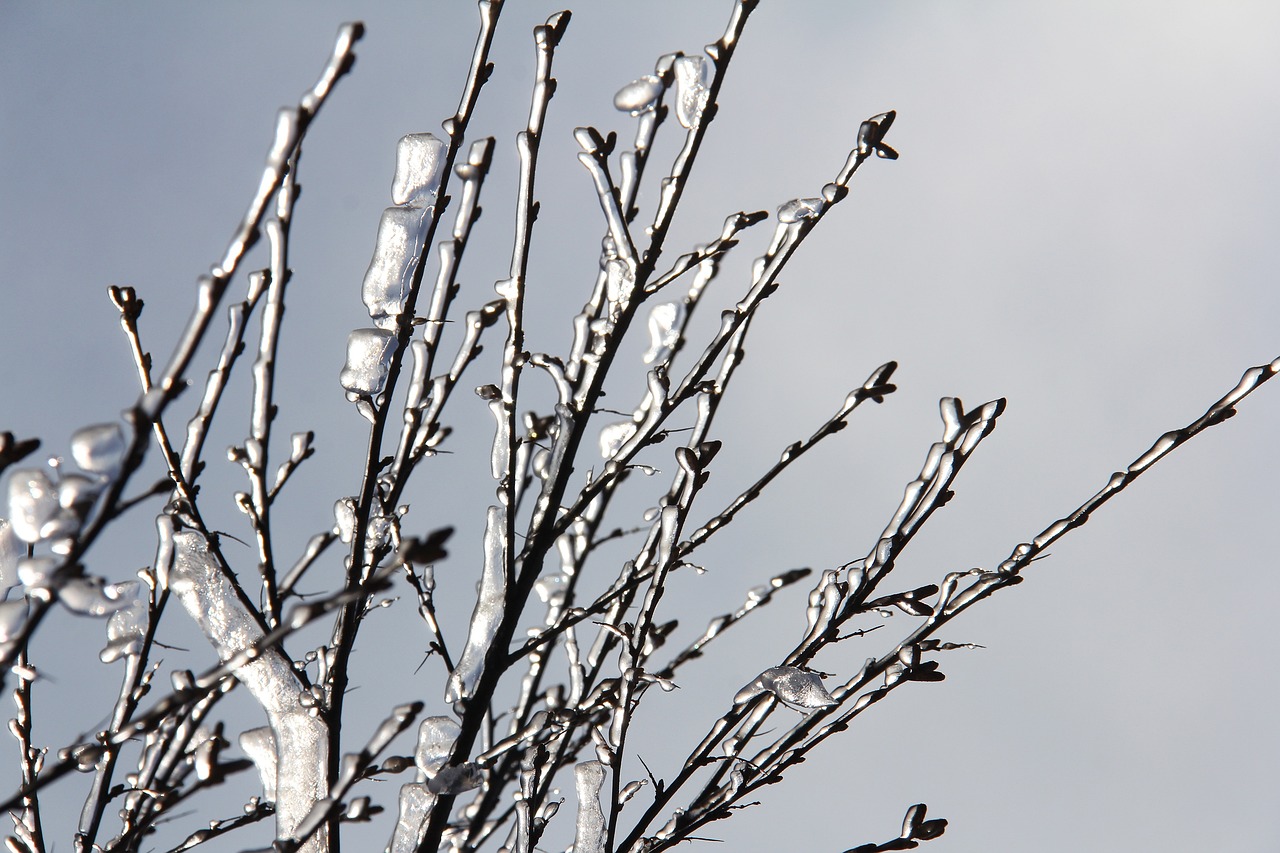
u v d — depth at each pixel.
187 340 1.62
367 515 1.70
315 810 1.65
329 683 1.70
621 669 1.71
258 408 1.69
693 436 1.72
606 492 1.76
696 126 1.70
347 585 1.70
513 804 1.73
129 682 1.69
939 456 1.70
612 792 1.71
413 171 1.69
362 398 1.70
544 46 1.70
